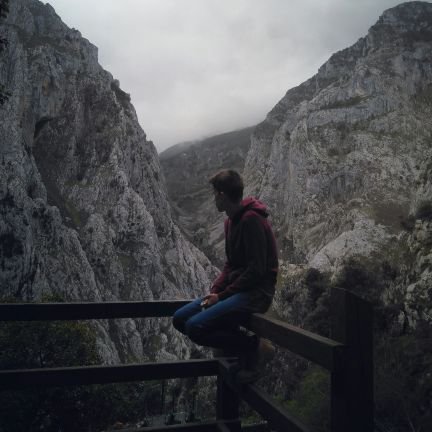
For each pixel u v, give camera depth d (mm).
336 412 2760
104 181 119938
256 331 3883
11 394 22609
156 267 117812
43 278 76625
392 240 121125
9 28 109812
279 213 196000
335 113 195875
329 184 174125
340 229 148375
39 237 83438
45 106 119625
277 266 3949
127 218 116938
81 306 4324
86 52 144375
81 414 25312
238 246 3869
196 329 3791
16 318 4133
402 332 59781
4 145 87250
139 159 142500
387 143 178125
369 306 2779
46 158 119062
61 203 109562
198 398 54062
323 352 2807
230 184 3869
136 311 4512
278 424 3404
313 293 106375
